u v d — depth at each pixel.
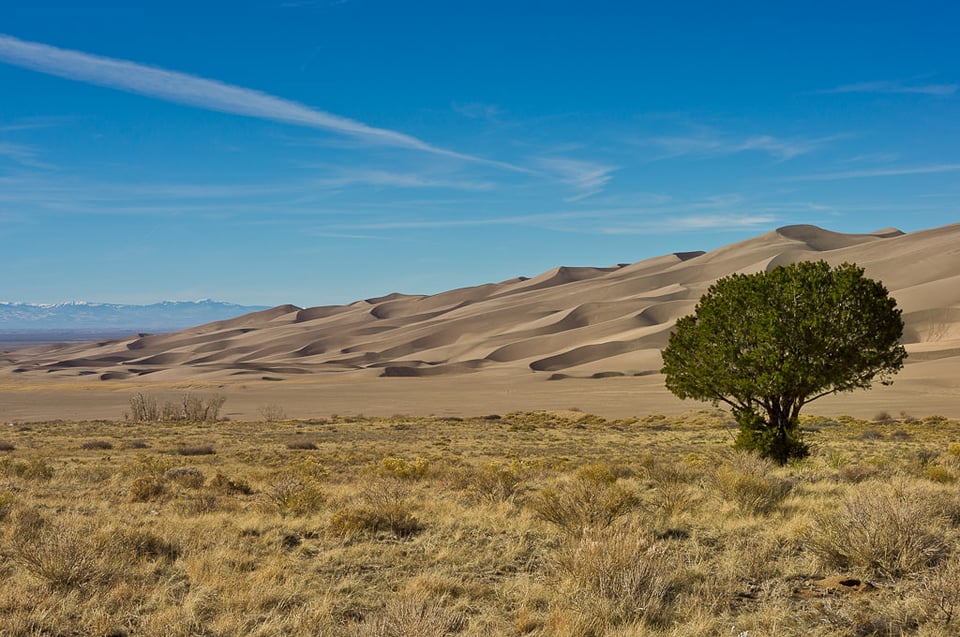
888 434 49.44
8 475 24.61
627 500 13.73
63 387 173.00
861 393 99.44
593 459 33.22
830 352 24.92
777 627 7.09
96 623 7.71
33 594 8.57
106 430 66.69
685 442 48.62
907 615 7.18
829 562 9.38
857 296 24.66
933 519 10.93
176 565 10.36
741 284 26.41
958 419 70.62
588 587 8.23
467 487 19.41
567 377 186.00
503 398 129.62
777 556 10.05
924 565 8.88
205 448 42.00
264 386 172.38
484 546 11.55
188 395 99.50
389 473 24.59
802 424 64.19
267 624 7.59
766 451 25.56
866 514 9.66
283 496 16.25
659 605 7.73
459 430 67.06
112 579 9.41
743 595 8.44
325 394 146.50
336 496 17.95
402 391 154.12
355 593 8.98
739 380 25.55
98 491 20.45
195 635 7.40
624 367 199.50
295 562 10.65
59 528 11.36
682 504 13.66
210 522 13.81
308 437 57.31
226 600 8.38
